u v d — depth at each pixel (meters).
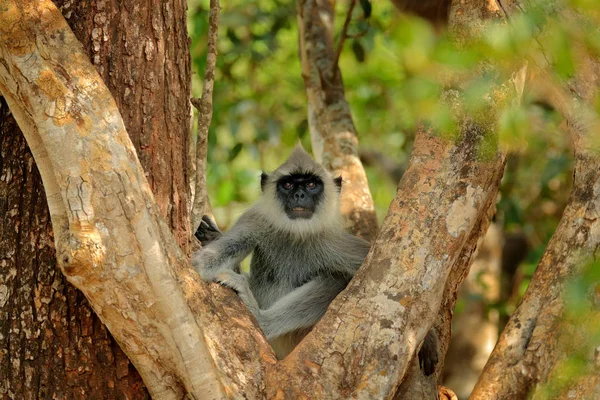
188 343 6.05
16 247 6.73
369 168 16.17
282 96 15.59
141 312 6.04
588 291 5.55
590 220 5.84
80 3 6.89
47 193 6.15
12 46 6.04
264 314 8.83
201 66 13.39
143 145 6.94
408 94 5.44
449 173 6.48
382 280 6.42
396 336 6.29
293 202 9.71
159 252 6.11
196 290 6.54
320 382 6.25
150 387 6.27
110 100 6.24
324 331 6.41
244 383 6.31
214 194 14.23
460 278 8.06
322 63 12.32
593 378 5.52
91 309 6.62
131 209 6.06
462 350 14.09
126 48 6.93
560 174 12.84
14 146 6.84
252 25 14.59
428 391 7.79
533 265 12.80
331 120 11.96
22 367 6.61
